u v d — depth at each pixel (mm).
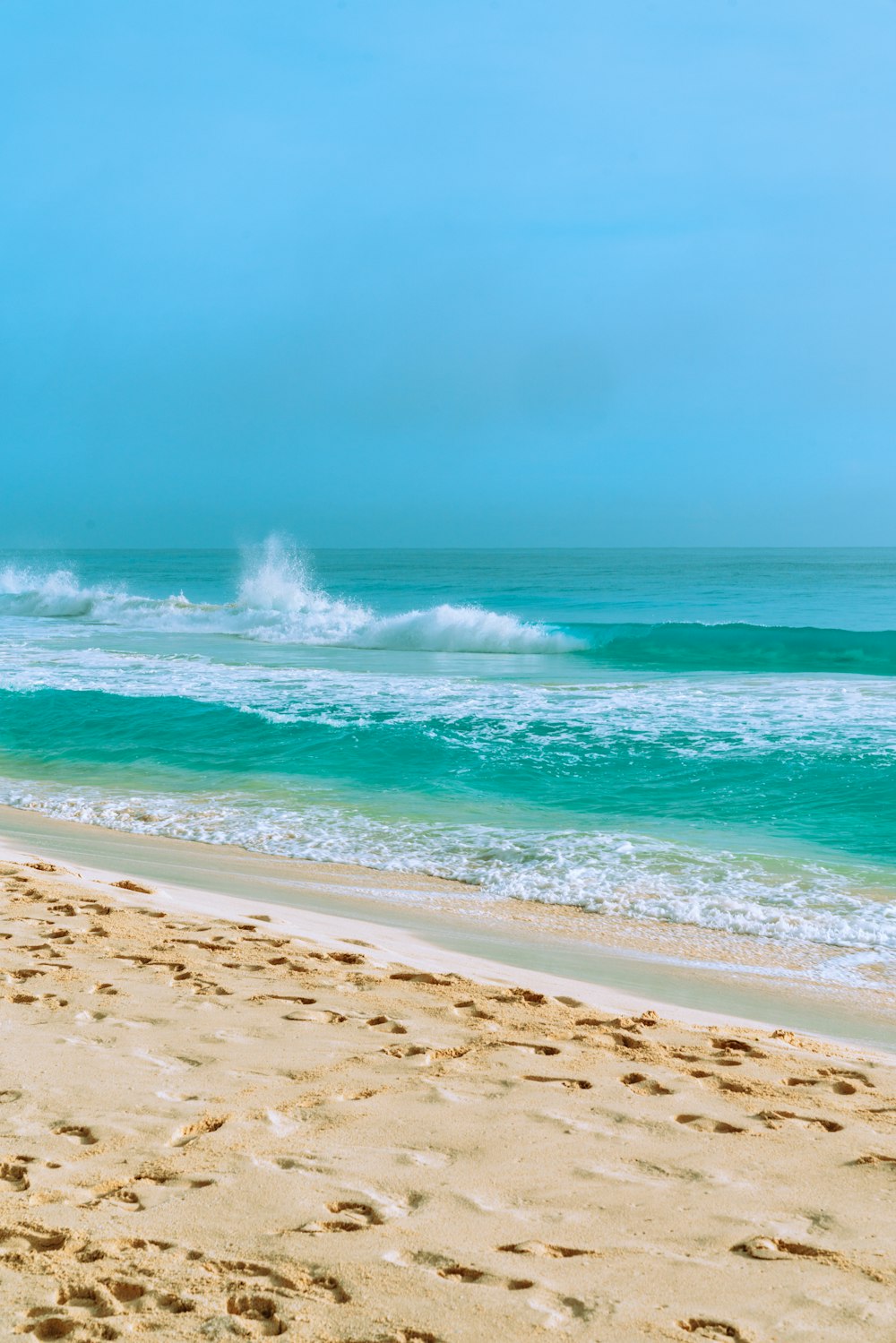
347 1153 2812
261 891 7566
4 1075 3355
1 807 10930
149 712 14930
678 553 189375
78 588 44062
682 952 6406
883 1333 1957
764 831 9148
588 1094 3338
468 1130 2996
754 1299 2086
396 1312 2029
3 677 18578
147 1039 3756
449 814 10086
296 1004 4285
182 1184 2598
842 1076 3641
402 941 6227
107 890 6730
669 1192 2605
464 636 25000
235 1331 1956
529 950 6297
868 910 7121
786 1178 2699
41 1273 2160
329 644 26328
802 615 32875
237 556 163500
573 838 9078
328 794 11070
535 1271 2191
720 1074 3582
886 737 11805
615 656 23359
